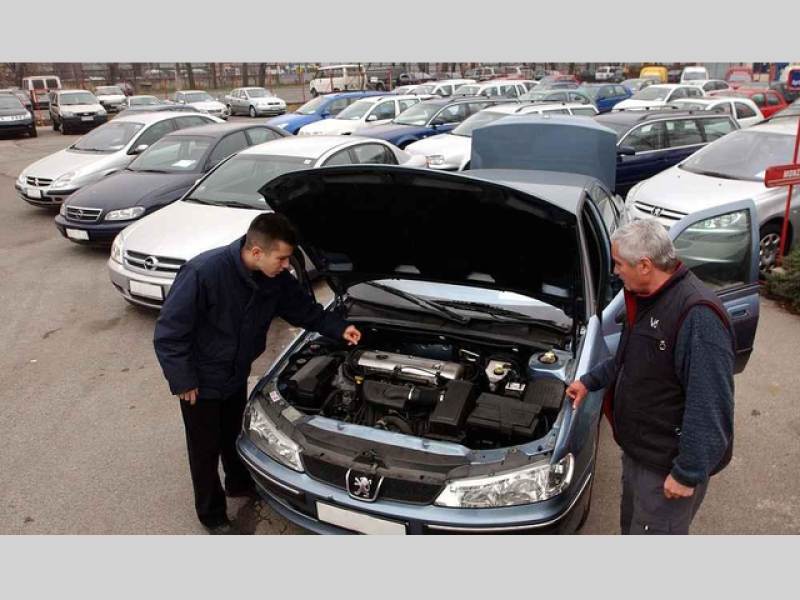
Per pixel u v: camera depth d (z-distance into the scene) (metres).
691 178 7.28
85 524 3.22
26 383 4.72
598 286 3.38
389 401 2.93
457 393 2.84
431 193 2.82
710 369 2.11
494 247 3.06
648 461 2.35
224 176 6.66
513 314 3.30
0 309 6.19
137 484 3.54
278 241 2.69
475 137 6.28
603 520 3.19
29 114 20.84
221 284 2.76
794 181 5.96
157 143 8.38
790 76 8.12
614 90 22.11
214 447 3.00
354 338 3.28
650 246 2.18
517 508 2.42
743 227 3.70
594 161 5.91
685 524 2.42
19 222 9.71
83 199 7.41
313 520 2.70
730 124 10.45
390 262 3.46
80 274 7.22
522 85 21.92
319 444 2.67
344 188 2.94
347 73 32.31
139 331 5.65
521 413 2.70
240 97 27.59
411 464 2.51
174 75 42.94
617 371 2.46
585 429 2.73
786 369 4.69
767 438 3.83
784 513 3.20
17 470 3.67
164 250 5.46
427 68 45.81
